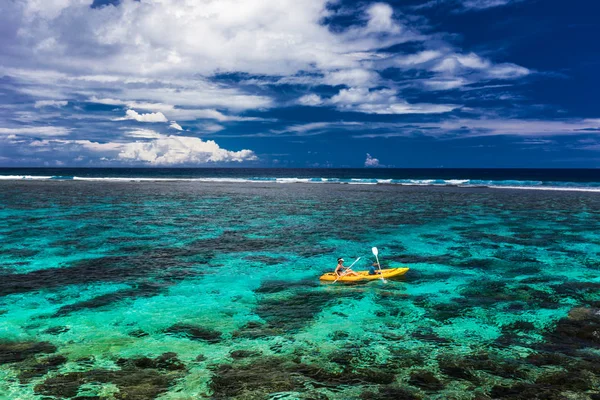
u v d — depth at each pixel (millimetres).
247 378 8523
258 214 34469
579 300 13492
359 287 15031
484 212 35594
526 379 8445
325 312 12508
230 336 10703
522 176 131375
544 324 11414
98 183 75000
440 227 28203
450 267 17906
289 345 10141
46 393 7887
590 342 10227
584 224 29250
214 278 16219
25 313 12312
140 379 8445
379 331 11016
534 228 27703
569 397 7762
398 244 22781
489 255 20141
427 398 7777
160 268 17641
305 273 17000
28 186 63719
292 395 7902
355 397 7836
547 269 17516
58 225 28078
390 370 8867
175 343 10258
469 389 8086
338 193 54938
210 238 24266
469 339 10445
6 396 7766
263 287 15078
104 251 20703
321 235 25344
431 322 11648
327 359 9391
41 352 9695
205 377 8547
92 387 8117
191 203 42469
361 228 27750
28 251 20500
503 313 12320
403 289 14789
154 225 28625
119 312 12445
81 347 9992
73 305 13039
